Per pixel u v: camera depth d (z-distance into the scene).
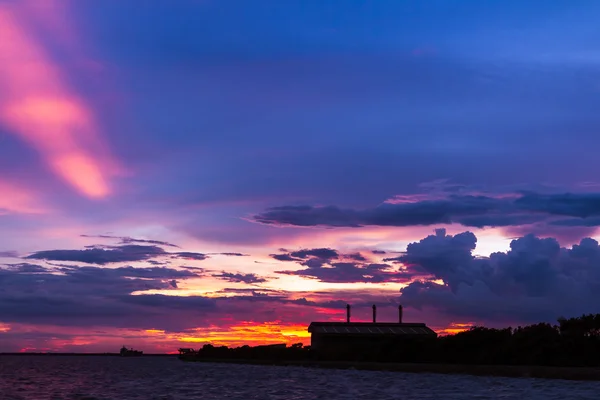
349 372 113.44
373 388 73.88
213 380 96.50
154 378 108.31
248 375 111.31
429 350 125.38
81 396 69.38
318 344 153.25
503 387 71.38
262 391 72.12
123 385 89.44
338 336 149.38
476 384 76.94
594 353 97.50
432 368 108.56
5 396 70.69
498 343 116.62
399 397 61.97
